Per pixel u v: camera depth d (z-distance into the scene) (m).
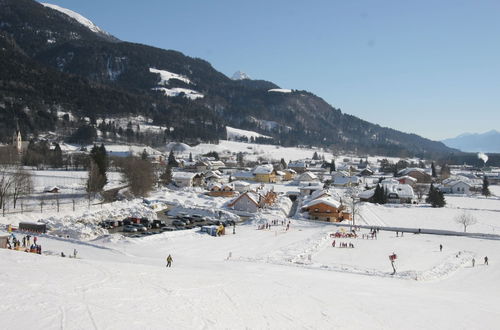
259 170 194.75
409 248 71.88
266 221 97.19
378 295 37.81
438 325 29.69
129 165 136.62
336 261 61.28
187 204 117.56
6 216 83.69
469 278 54.34
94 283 29.53
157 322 22.80
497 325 30.94
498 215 112.81
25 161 184.25
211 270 45.34
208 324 23.78
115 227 86.38
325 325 26.58
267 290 34.34
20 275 29.59
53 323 20.81
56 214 91.12
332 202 105.50
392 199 137.62
